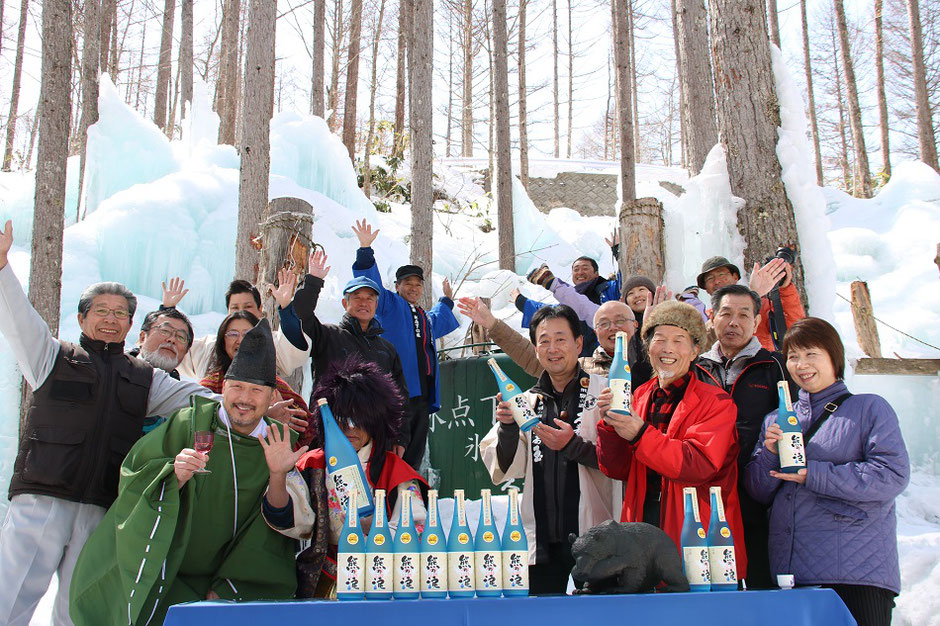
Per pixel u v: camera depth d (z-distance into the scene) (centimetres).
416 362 522
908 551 402
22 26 2003
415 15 1024
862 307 752
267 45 805
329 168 1172
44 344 327
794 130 594
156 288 864
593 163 2020
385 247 1058
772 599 222
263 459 298
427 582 235
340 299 805
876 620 274
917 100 1730
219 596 284
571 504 330
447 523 517
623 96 1283
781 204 577
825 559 280
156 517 269
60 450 318
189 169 1042
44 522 313
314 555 283
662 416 318
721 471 303
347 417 290
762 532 321
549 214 1684
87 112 1337
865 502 281
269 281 557
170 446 294
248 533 289
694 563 244
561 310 354
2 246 315
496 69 1367
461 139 2956
